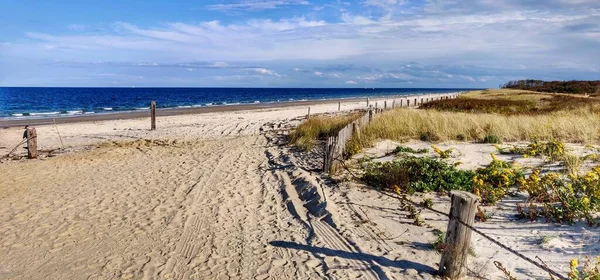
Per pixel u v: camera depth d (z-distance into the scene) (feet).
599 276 12.09
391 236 17.74
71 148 46.32
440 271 13.96
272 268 15.34
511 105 80.23
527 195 21.24
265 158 38.04
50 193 26.32
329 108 126.52
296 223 20.33
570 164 25.44
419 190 23.86
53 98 245.65
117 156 40.01
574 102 82.99
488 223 18.19
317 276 14.56
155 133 59.06
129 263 16.05
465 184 23.48
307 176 28.45
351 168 29.96
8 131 62.69
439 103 89.86
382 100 195.93
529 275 13.55
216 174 31.22
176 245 17.78
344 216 20.51
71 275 15.11
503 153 32.01
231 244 17.78
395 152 34.09
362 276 14.39
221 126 67.62
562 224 17.35
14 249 17.56
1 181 29.91
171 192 26.22
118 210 22.70
